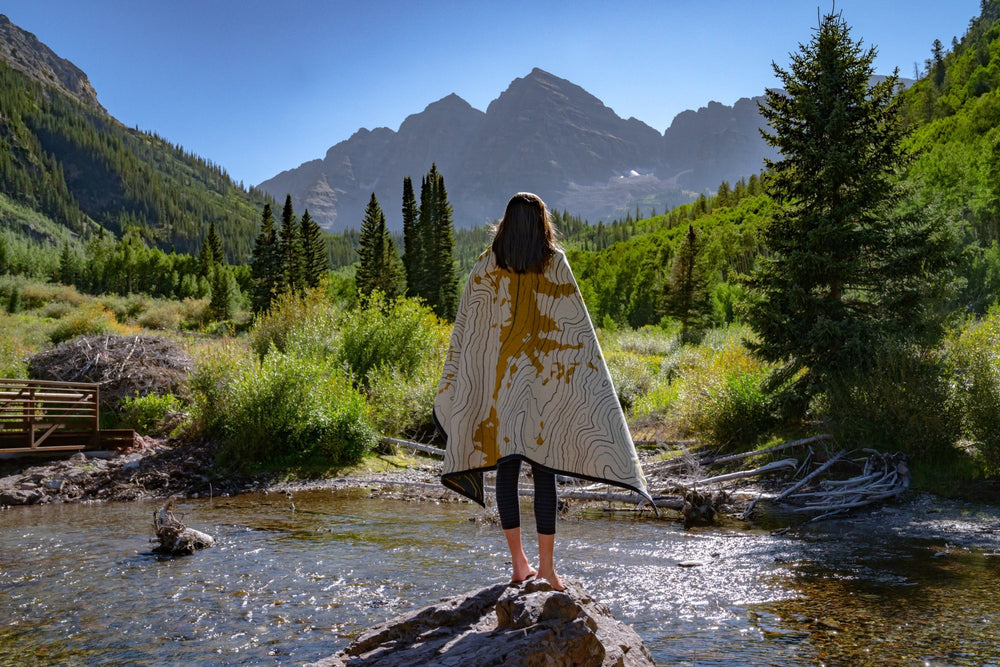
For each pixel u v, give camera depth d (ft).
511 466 10.14
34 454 37.50
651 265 286.05
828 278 37.76
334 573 18.40
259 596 16.26
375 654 9.30
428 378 52.13
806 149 37.45
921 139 296.71
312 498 32.27
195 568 18.98
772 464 33.14
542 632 8.11
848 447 33.14
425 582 17.47
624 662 8.63
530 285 10.31
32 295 214.28
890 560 19.49
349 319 59.72
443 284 209.97
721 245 308.60
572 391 10.17
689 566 19.13
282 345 61.05
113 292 353.10
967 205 175.73
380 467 40.68
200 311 222.89
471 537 23.38
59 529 24.70
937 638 12.91
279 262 213.87
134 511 28.76
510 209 10.37
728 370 44.34
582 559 20.11
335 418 41.29
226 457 38.65
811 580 17.47
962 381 31.65
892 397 31.96
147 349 56.39
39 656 12.51
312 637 13.39
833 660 11.91
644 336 142.82
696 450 40.47
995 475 29.17
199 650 12.72
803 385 37.78
